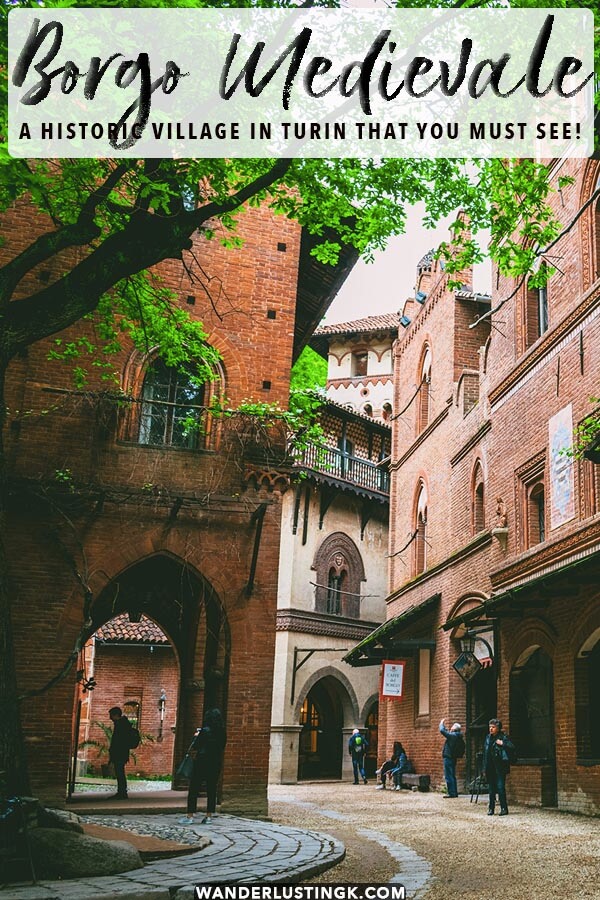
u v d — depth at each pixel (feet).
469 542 73.82
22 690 47.80
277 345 56.85
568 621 54.90
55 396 51.75
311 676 108.37
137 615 68.90
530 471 62.69
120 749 56.24
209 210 34.81
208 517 52.90
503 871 31.04
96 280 33.50
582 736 52.75
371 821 50.29
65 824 29.58
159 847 33.14
